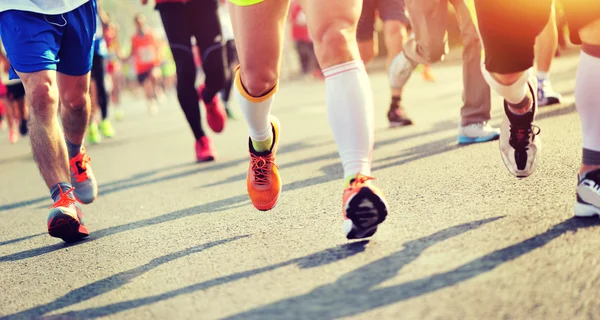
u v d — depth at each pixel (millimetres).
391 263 3100
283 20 3537
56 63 4609
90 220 5492
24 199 7324
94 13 4797
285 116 13336
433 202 4281
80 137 5113
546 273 2771
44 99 4457
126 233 4750
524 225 3445
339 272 3080
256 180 4180
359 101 3391
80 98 4910
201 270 3471
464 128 6762
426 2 6301
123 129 16312
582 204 3426
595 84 3320
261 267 3350
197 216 5016
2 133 20484
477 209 3910
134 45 21953
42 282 3721
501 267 2887
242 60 3596
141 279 3477
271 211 4742
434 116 9812
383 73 24234
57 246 4625
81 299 3281
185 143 11422
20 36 4410
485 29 3385
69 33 4633
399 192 4781
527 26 3297
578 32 3322
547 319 2375
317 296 2820
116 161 9961
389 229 3721
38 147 4520
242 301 2902
